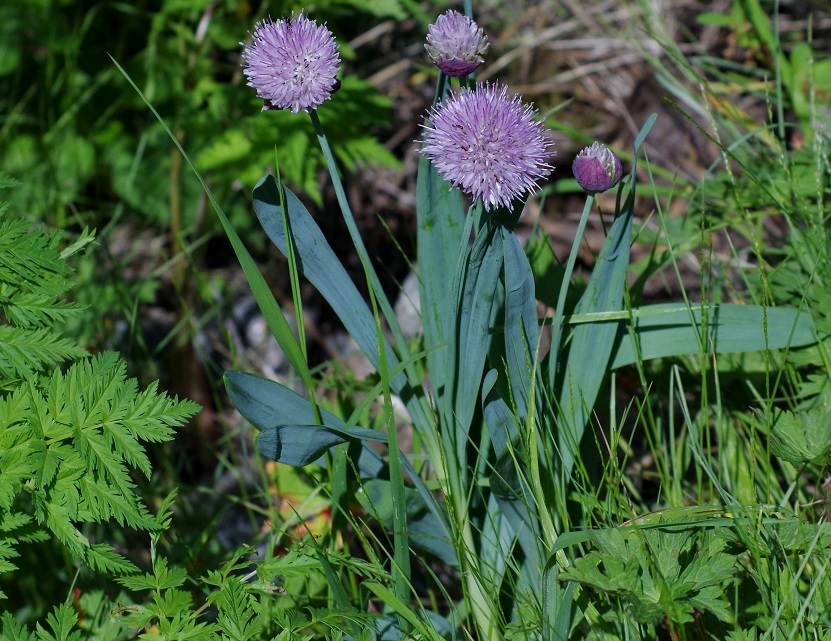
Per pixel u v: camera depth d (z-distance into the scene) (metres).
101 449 1.06
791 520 1.08
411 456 1.17
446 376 1.11
